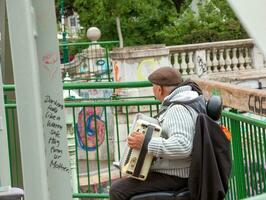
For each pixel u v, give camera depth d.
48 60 3.63
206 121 5.98
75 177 10.41
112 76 24.41
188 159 6.17
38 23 3.58
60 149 3.76
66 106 8.83
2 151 5.11
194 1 39.19
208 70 25.75
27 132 3.36
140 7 35.00
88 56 25.88
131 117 10.36
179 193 6.16
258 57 26.00
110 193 6.43
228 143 6.10
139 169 6.20
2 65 6.14
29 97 3.34
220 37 33.47
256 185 7.10
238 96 7.52
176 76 6.44
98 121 10.10
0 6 5.33
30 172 3.37
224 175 6.05
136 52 20.64
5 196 4.56
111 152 10.82
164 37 34.84
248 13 1.81
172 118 6.11
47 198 3.41
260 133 6.94
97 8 34.91
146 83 8.49
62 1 34.06
